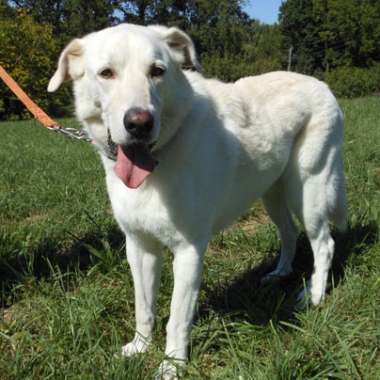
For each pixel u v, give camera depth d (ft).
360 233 4.88
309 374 3.04
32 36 26.21
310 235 4.28
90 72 3.09
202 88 3.48
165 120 3.05
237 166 3.57
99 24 48.83
